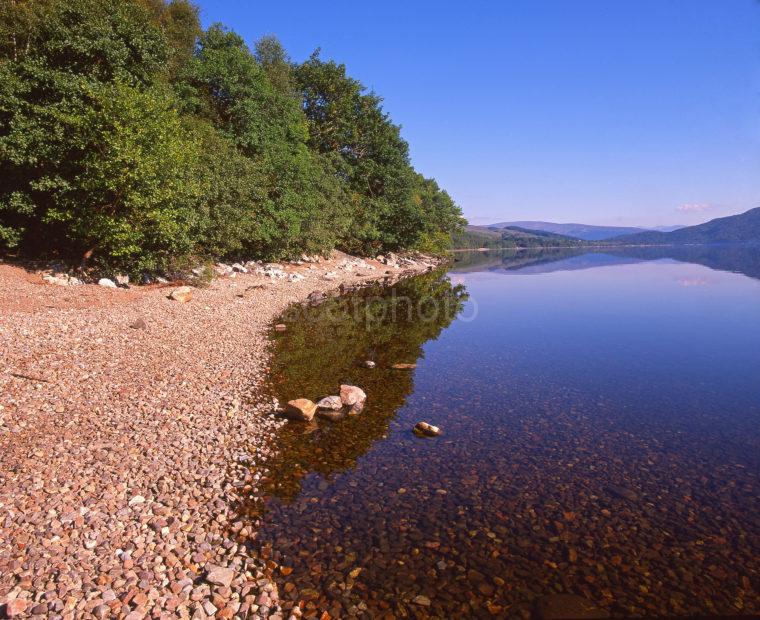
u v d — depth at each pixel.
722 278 45.69
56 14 18.88
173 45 33.31
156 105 18.83
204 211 23.89
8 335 12.25
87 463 7.19
